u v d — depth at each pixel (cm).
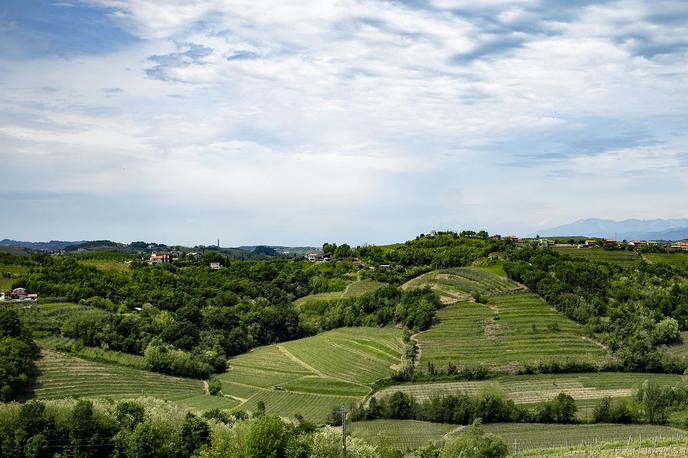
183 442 8362
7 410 8188
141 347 16050
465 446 8506
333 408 12494
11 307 16038
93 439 8125
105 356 14862
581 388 13400
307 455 7675
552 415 11562
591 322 16738
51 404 8575
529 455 8588
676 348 15350
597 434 10469
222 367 16750
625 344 15225
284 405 13462
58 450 8062
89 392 12706
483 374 14475
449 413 11906
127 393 13300
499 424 11519
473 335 16938
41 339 14538
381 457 8838
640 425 11131
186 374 15625
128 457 7981
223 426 8588
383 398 12850
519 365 14725
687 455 7950
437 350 16150
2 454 7825
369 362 16175
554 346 15775
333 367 16300
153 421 8400
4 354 12188
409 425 11819
